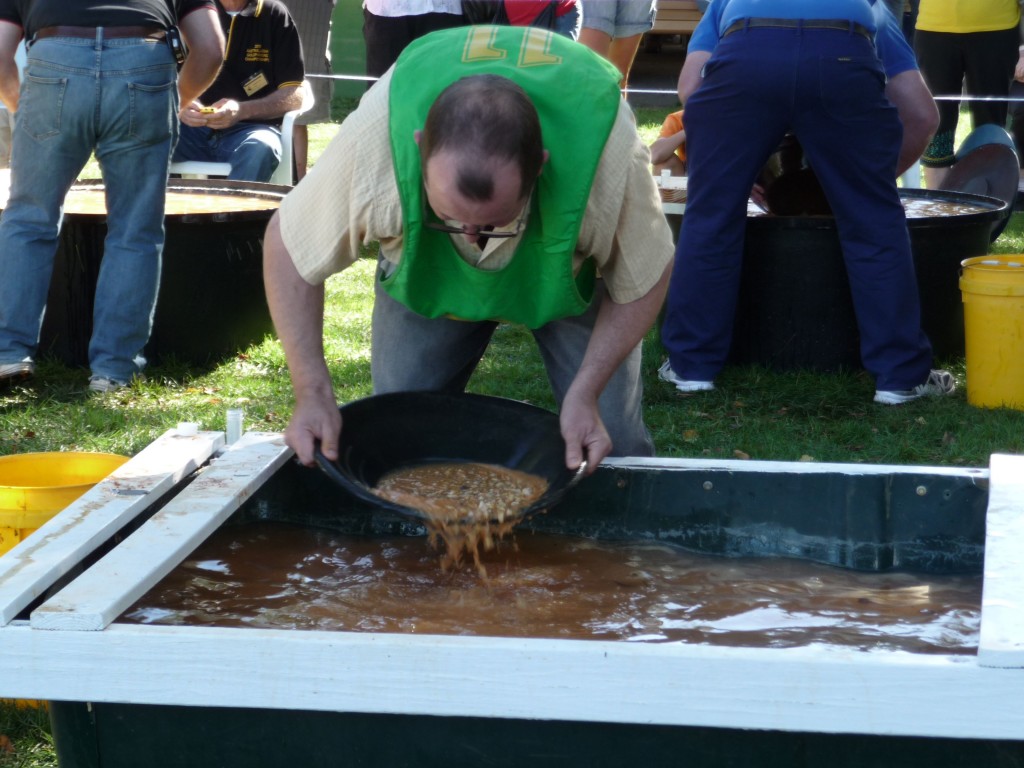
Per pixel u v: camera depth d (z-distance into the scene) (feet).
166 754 6.75
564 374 10.24
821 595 8.70
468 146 6.88
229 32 24.79
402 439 9.66
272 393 16.72
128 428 14.97
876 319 16.42
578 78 7.79
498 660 6.23
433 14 19.45
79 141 15.79
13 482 10.12
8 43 16.07
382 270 9.88
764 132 15.94
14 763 8.24
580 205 7.69
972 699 5.95
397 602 8.45
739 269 16.93
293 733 6.60
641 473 9.65
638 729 6.35
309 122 30.96
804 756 6.28
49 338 17.84
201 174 23.91
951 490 9.20
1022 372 16.03
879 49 16.70
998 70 26.71
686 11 51.70
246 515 9.82
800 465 9.50
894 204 16.16
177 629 6.54
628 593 8.69
